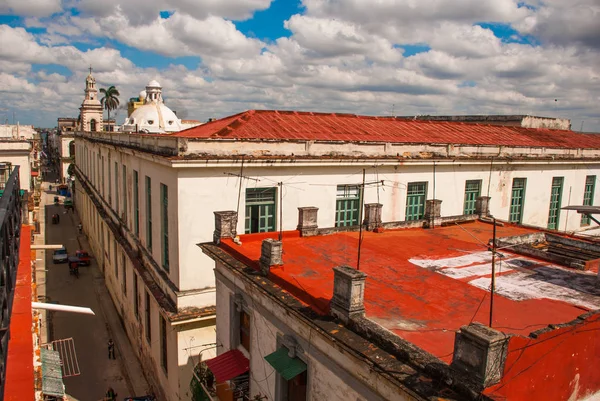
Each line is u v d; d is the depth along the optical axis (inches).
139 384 852.6
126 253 954.1
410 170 893.8
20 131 3102.9
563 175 1142.3
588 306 398.9
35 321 514.9
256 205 732.0
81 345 979.3
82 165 2082.9
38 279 1354.6
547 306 395.9
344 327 338.6
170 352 709.9
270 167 725.3
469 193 999.0
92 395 807.1
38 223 1824.6
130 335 993.5
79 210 2164.1
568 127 1664.6
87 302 1206.9
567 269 504.4
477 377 247.9
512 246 570.3
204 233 682.2
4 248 235.6
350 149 821.9
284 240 590.6
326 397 349.7
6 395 215.9
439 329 346.3
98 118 2652.6
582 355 324.8
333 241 596.4
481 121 1619.1
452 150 961.5
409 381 266.2
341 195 820.6
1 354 189.6
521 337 280.2
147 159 788.6
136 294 930.7
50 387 481.7
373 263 506.3
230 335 516.4
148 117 1897.1
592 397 340.5
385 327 346.9
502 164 1024.2
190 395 680.4
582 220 1224.2
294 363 381.7
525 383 282.5
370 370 296.2
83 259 1475.1
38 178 2412.6
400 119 1193.4
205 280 690.8
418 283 446.9
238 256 506.6
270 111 1010.7
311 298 380.8
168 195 697.6
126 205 1041.5
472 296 416.2
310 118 1023.0
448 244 599.5
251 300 464.1
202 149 676.1
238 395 509.7
